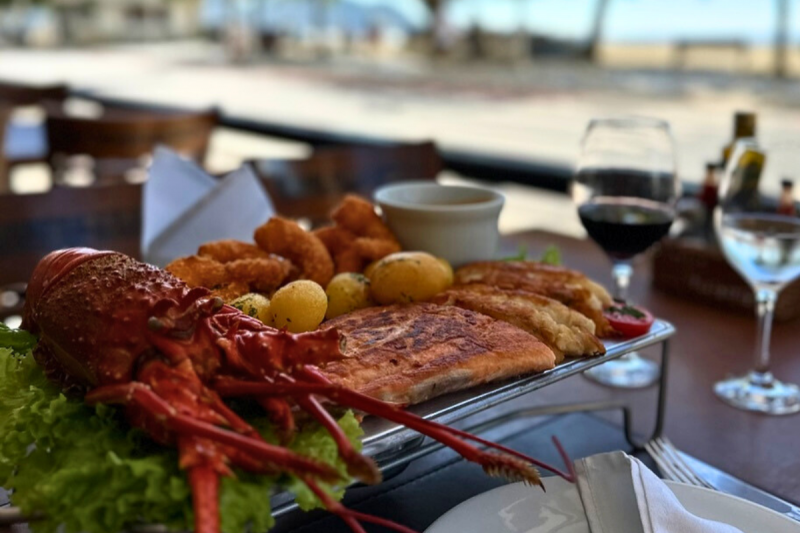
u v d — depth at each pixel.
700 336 1.20
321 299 0.74
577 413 0.93
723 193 1.08
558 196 2.18
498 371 0.67
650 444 0.84
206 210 1.06
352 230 0.98
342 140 2.72
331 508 0.45
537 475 0.47
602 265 1.53
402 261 0.84
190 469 0.46
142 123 2.27
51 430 0.56
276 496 0.60
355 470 0.44
